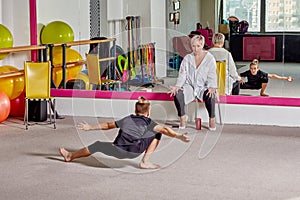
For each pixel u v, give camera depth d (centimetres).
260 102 671
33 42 763
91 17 736
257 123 675
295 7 668
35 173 484
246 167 498
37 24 764
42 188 444
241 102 676
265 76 681
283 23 672
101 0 732
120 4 721
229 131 637
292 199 416
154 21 708
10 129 659
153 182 458
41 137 617
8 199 420
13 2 766
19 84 711
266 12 675
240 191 434
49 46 742
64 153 521
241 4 680
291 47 673
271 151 552
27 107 671
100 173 484
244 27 682
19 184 455
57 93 740
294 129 650
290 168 495
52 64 746
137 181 461
